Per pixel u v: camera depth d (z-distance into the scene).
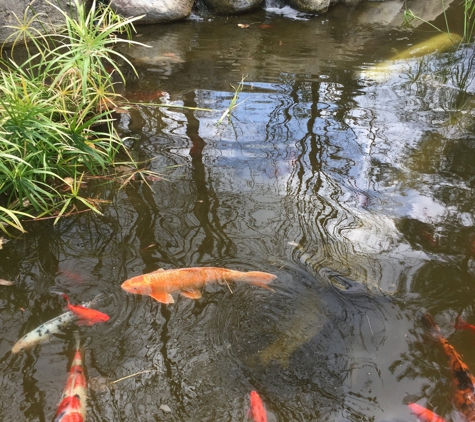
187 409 1.23
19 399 1.22
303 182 2.08
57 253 1.69
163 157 2.23
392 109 2.69
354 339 1.42
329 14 4.29
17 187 1.83
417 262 1.69
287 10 4.29
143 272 1.62
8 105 1.94
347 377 1.31
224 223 1.85
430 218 1.89
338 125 2.51
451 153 2.30
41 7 3.35
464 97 2.84
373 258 1.70
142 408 1.22
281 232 1.81
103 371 1.30
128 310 1.48
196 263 1.66
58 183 2.05
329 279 1.61
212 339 1.41
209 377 1.31
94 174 2.11
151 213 1.90
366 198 2.00
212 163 2.20
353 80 3.02
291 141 2.37
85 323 1.42
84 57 2.05
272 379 1.31
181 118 2.54
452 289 1.59
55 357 1.33
